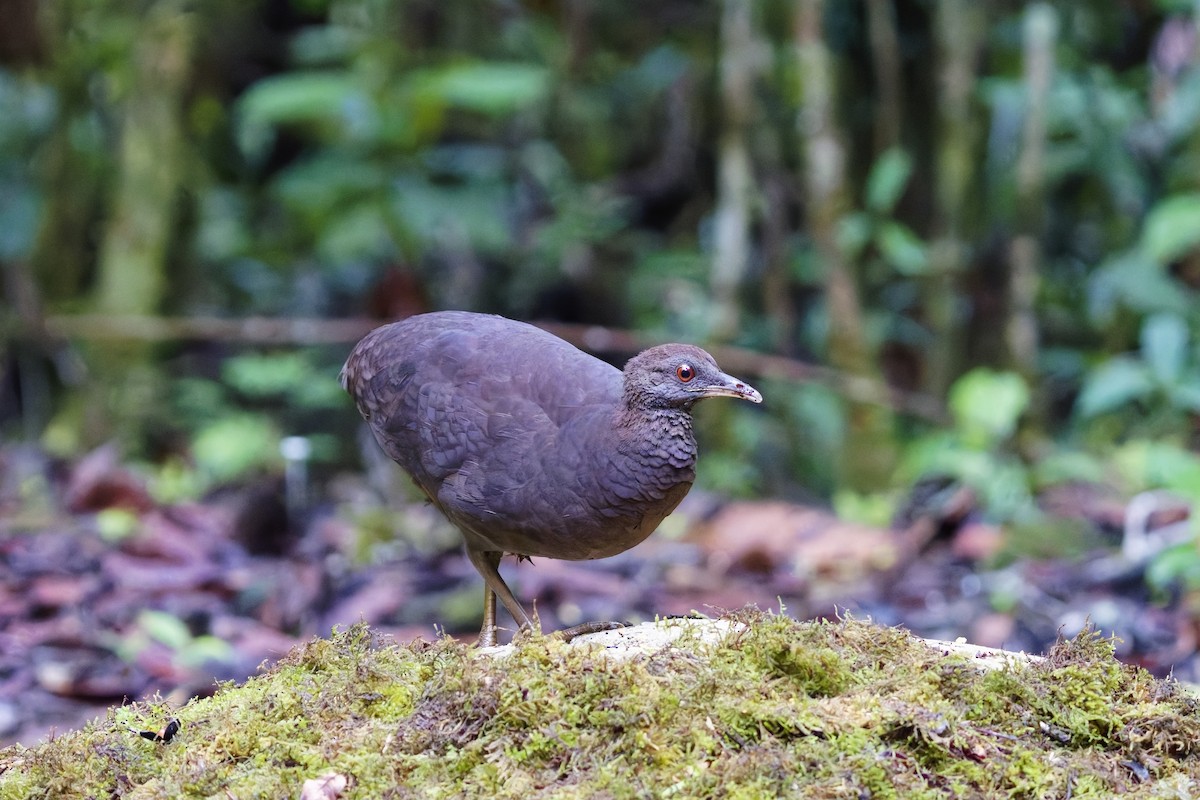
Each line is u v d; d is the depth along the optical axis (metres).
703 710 4.34
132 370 13.73
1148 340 12.23
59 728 7.29
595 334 13.57
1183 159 13.66
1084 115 13.64
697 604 9.17
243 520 10.77
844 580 10.13
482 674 4.54
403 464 6.94
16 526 10.31
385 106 13.59
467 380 6.59
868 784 4.09
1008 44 14.17
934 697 4.50
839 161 12.99
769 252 14.26
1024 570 9.94
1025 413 13.03
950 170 13.73
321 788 4.23
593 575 9.69
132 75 13.84
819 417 13.98
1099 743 4.46
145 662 7.92
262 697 4.89
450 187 14.45
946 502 11.31
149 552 9.85
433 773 4.28
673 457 6.07
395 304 13.66
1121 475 11.98
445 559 10.41
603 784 4.07
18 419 13.75
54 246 14.17
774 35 13.88
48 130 13.75
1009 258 13.99
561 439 6.22
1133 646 8.75
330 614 9.09
